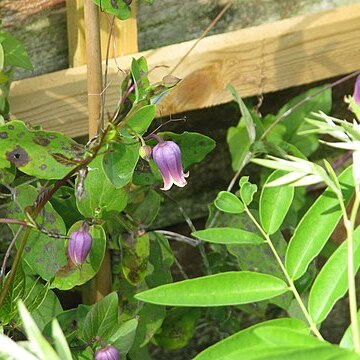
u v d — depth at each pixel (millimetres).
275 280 589
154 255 802
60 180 659
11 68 765
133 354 833
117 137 655
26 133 667
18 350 509
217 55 831
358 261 592
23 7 800
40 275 706
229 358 516
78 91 794
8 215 719
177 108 828
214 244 851
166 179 684
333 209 609
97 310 694
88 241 673
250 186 646
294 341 512
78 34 793
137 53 812
